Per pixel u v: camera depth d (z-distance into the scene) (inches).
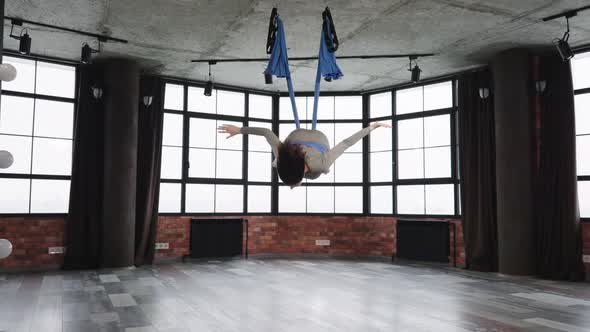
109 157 278.2
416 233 308.0
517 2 199.6
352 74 307.9
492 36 240.7
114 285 221.9
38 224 270.7
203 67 295.7
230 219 328.2
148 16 217.0
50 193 278.2
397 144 333.7
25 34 222.7
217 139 335.0
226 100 340.8
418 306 179.8
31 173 273.9
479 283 232.8
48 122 281.3
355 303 184.4
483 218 277.9
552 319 160.6
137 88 288.2
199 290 209.9
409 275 258.2
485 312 170.4
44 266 270.5
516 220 254.4
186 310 170.9
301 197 350.9
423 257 304.0
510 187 256.5
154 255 303.1
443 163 309.7
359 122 350.9
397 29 230.8
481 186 280.2
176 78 319.3
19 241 264.7
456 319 159.9
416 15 213.8
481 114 285.4
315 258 339.0
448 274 263.1
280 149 109.7
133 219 283.9
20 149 271.9
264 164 350.9
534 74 267.7
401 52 265.3
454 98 306.7
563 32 234.4
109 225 275.6
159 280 236.7
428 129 318.3
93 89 278.2
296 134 112.0
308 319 158.9
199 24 226.1
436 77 313.1
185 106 324.8
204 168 329.7
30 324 150.9
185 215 320.5
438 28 229.8
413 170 324.2
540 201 257.3
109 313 165.9
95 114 286.4
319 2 199.3
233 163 339.6
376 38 243.3
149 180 298.2
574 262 243.8
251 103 350.9
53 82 285.1
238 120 342.6
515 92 257.9
